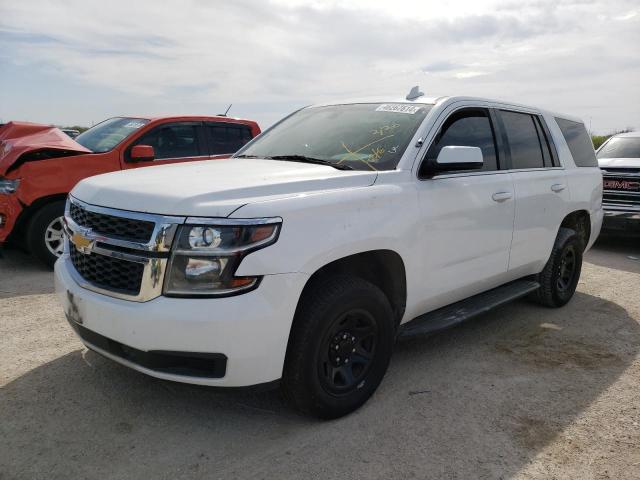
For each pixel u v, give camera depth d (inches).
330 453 113.5
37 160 246.1
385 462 111.2
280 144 167.3
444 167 140.0
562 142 211.5
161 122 296.7
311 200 115.8
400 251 132.9
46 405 128.2
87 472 104.6
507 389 145.5
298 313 116.0
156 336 104.2
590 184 223.6
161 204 108.0
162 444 114.7
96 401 130.7
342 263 127.7
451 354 168.4
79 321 117.5
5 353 156.1
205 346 103.7
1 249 257.6
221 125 325.4
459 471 109.2
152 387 137.9
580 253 222.1
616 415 133.7
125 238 110.6
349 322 124.3
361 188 127.6
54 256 250.7
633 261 314.8
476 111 169.0
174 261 104.6
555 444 120.2
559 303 216.5
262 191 114.0
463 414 131.5
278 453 112.9
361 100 175.6
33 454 109.4
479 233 159.3
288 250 109.0
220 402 132.3
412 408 133.5
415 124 150.3
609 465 113.3
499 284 182.2
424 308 149.9
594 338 185.8
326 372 121.3
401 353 168.2
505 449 117.6
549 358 167.5
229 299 104.0
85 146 288.0
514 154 181.5
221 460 109.9
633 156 360.8
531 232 185.6
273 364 110.1
